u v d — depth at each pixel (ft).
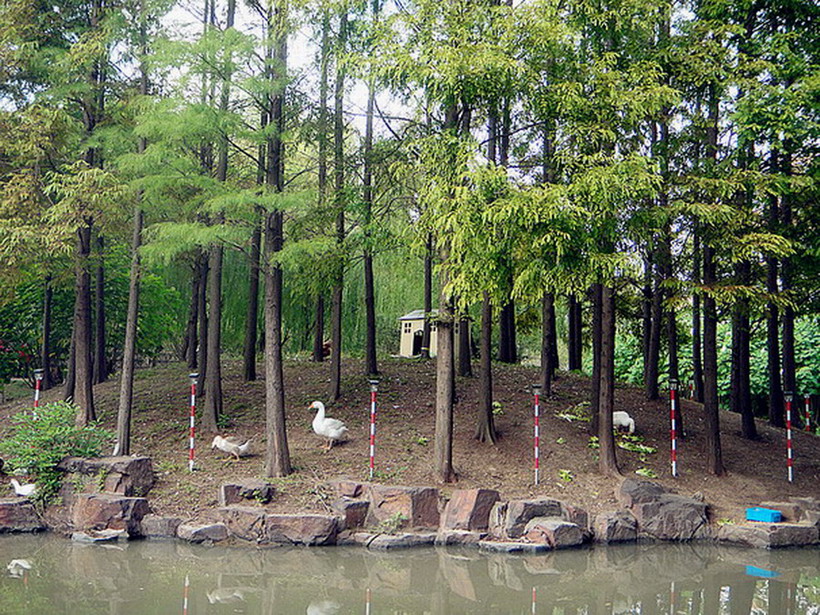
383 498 41.11
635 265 41.73
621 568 36.06
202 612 27.53
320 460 48.11
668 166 49.14
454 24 43.06
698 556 38.96
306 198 44.39
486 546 39.19
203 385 64.54
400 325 106.63
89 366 55.21
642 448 52.60
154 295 84.94
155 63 44.83
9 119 51.42
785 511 44.11
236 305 84.64
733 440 57.16
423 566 35.65
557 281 41.98
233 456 49.39
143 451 50.49
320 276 56.34
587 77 45.88
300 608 28.45
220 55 45.11
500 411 57.52
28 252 50.47
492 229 41.01
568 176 45.09
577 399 61.98
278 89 45.57
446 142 43.91
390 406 58.54
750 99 45.65
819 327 76.74
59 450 43.09
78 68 51.90
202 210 46.70
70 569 33.32
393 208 57.41
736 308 50.52
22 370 82.99
